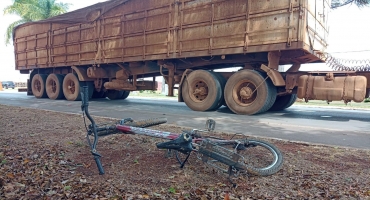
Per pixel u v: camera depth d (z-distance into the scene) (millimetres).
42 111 8984
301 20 7512
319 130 6195
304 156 4023
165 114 8797
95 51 12844
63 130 5707
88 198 2660
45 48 15445
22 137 5047
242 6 8477
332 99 8203
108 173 3285
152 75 13766
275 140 5082
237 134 5449
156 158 3840
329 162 3771
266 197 2707
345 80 7996
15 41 17688
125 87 13398
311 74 8688
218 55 9242
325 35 9883
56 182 3023
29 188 2881
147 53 10898
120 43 11805
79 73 13898
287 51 8344
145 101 15367
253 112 8859
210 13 9141
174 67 11156
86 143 4609
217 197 2703
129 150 4230
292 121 7598
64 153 4066
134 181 3062
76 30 13625
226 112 9664
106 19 12281
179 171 3348
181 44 9875
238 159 2932
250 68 9352
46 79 16078
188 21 9664
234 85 9266
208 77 9781
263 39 8117
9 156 3889
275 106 11086
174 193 2770
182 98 10695
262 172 3131
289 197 2707
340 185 2992
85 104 3477
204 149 3076
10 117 7449
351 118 8539
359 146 4707
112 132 3816
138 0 11047
